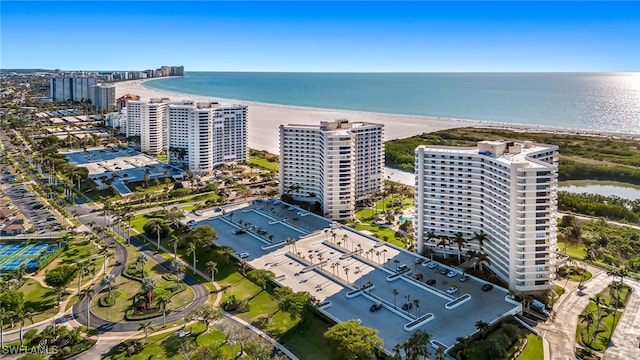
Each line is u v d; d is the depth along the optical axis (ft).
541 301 579.89
